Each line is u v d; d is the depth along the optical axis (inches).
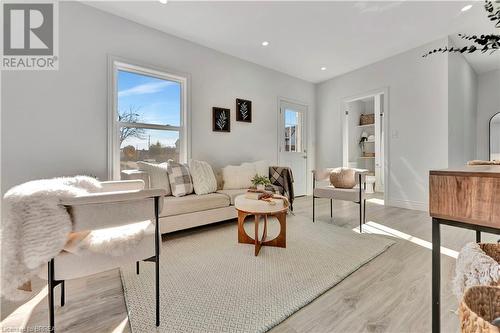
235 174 127.9
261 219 121.3
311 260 71.4
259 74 160.1
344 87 178.7
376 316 46.1
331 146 190.1
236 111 146.9
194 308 48.9
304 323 44.6
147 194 42.7
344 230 101.0
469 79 160.4
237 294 53.8
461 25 114.2
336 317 46.1
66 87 91.0
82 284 58.8
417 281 59.1
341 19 107.9
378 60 154.1
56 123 89.2
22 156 83.2
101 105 98.8
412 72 138.9
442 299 51.2
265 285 57.5
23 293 35.8
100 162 98.7
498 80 173.2
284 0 94.3
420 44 133.2
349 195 103.6
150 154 116.0
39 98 86.0
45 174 87.1
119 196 39.2
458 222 23.6
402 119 143.7
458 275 22.3
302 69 169.5
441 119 127.6
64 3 90.4
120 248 42.4
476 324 14.0
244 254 76.4
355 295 53.3
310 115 197.0
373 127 229.1
